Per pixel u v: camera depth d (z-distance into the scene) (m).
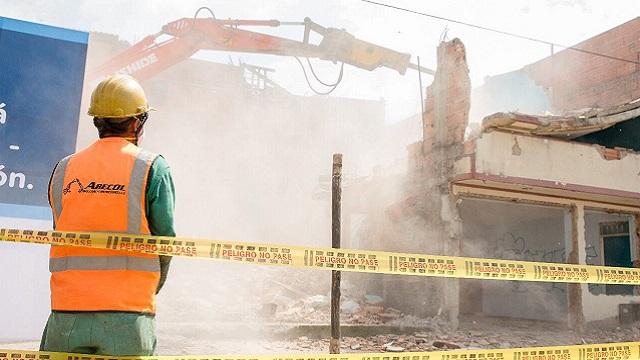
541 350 2.99
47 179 6.65
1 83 6.58
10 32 6.70
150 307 2.10
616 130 14.55
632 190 13.30
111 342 1.96
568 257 13.34
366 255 2.72
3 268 6.34
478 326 12.25
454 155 12.15
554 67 25.75
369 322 11.71
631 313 13.38
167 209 2.15
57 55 6.88
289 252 2.54
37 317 6.43
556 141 12.52
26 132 6.62
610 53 23.09
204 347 8.14
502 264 3.01
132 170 2.14
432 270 2.85
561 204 13.32
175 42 14.48
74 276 2.02
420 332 10.84
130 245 2.07
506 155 11.86
